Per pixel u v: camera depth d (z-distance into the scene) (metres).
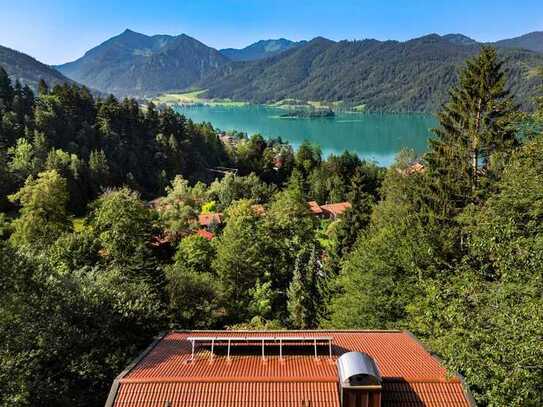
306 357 22.61
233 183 117.69
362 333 26.58
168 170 144.50
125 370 21.08
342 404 18.38
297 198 94.38
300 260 60.00
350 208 62.47
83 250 48.56
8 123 119.69
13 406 21.00
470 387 20.19
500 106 37.56
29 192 76.19
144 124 154.50
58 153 110.62
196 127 174.25
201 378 20.20
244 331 26.73
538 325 15.16
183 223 78.69
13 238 64.69
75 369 25.12
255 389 19.83
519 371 15.14
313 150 172.62
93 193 113.38
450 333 18.72
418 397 19.58
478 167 39.94
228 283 56.00
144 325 32.19
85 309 28.89
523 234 21.42
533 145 25.75
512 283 18.19
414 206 42.94
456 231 34.59
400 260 33.31
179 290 44.56
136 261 43.69
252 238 61.34
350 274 37.81
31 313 26.11
